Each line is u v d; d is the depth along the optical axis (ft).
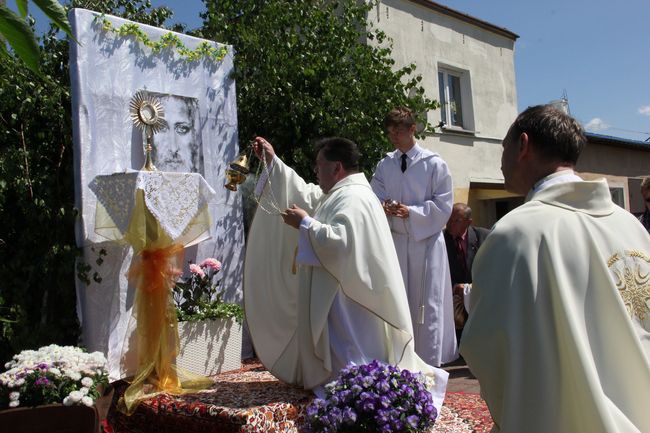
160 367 13.19
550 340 4.70
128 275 13.57
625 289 5.06
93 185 14.29
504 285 4.91
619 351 4.72
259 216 14.08
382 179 18.67
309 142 21.88
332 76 22.75
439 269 17.78
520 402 4.65
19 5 5.57
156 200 13.42
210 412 11.13
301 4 23.30
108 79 16.03
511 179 5.85
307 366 12.35
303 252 12.08
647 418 4.62
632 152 49.44
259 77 22.25
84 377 11.10
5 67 15.17
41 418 10.23
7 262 15.28
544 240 4.94
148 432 12.14
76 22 15.40
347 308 12.57
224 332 15.74
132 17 21.53
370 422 8.99
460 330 19.45
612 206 5.48
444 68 36.81
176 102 17.78
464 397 14.28
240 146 22.30
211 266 16.11
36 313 15.38
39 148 16.07
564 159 5.58
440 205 17.71
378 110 23.16
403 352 12.87
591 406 4.42
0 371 14.78
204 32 23.63
